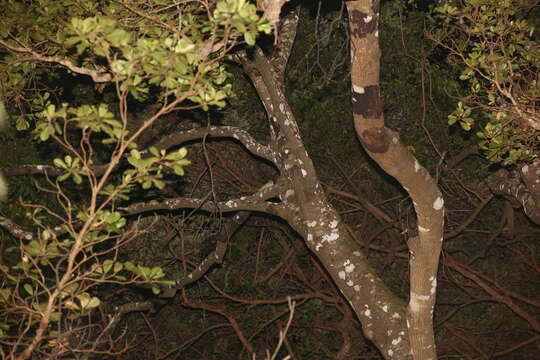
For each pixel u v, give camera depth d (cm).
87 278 456
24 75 696
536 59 624
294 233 1042
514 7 626
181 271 1048
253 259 1077
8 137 926
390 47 962
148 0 553
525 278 1117
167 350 1081
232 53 740
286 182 718
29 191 936
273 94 727
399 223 1007
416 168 525
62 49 593
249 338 1077
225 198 1042
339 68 973
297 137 718
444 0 693
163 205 770
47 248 460
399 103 988
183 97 416
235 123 996
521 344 1055
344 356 1000
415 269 598
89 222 420
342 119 996
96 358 1003
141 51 403
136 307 920
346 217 1085
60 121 926
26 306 464
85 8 580
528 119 577
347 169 1038
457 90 905
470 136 976
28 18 632
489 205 1068
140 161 412
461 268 1044
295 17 795
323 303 1055
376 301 654
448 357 1155
